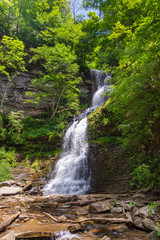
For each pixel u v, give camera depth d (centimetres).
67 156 1327
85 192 898
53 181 1128
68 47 2152
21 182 1121
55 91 1938
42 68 2394
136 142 927
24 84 2181
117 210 499
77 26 2717
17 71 2095
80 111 2097
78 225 417
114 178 912
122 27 1079
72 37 2439
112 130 1262
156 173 716
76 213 528
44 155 1446
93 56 2981
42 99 2077
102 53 2222
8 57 1783
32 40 2680
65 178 1124
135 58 544
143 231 381
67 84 1909
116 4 1634
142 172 772
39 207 626
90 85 2556
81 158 1173
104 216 470
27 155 1457
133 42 568
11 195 868
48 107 2112
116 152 1081
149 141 891
